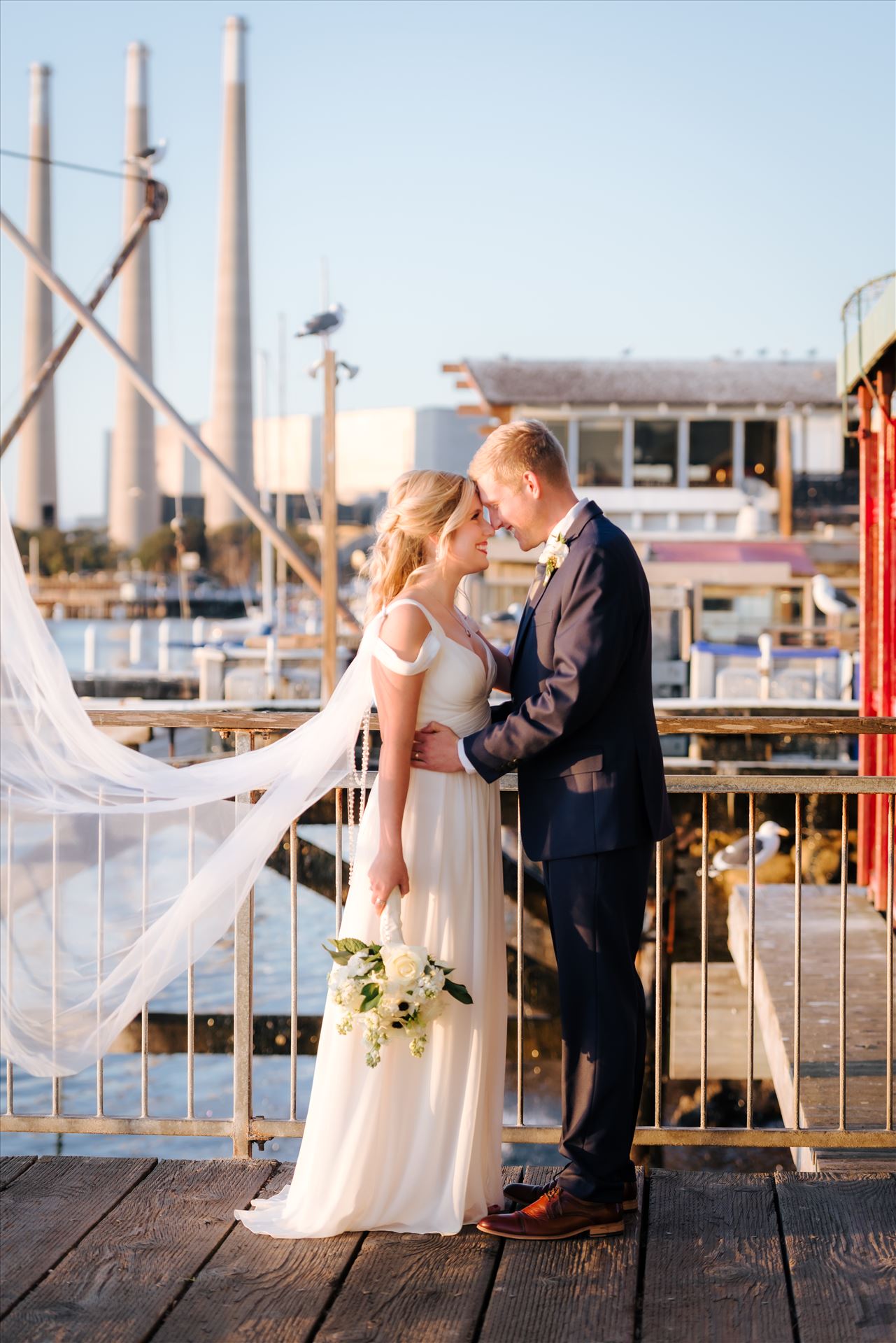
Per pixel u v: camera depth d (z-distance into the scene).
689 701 11.95
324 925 17.05
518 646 3.39
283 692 16.61
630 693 3.29
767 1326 2.95
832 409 37.31
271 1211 3.48
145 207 13.24
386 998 3.11
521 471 3.27
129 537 99.19
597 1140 3.35
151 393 13.66
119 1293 3.08
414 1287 3.11
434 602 3.33
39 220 88.00
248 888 3.65
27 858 3.62
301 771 3.57
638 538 37.44
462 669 3.33
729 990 10.55
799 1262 3.24
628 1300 3.05
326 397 13.52
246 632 38.06
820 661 15.64
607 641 3.13
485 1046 3.38
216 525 92.00
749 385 37.78
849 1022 5.43
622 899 3.29
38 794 3.58
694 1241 3.36
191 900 3.52
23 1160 3.88
